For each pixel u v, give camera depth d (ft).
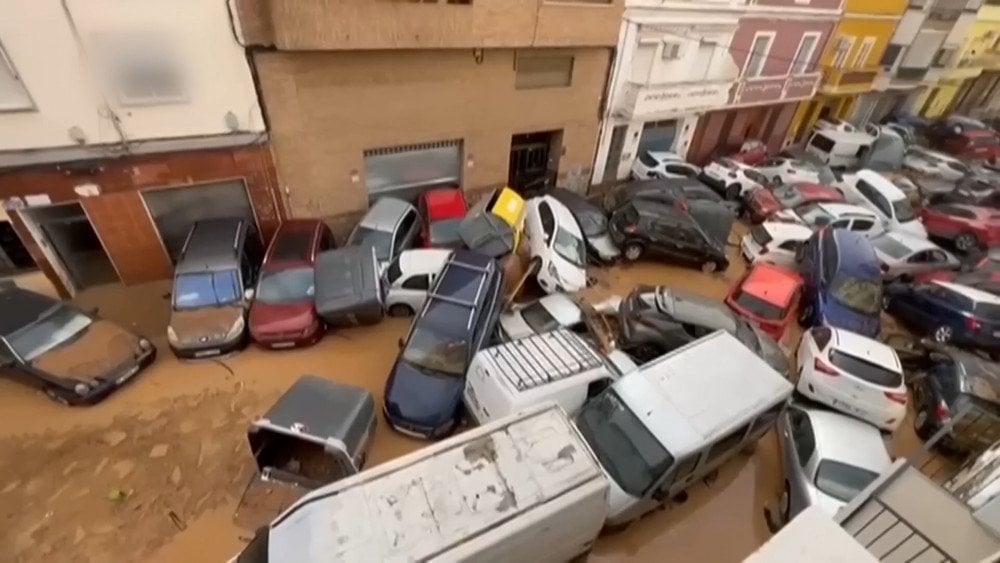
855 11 63.41
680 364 26.61
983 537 13.85
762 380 26.27
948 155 78.64
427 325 30.09
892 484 15.57
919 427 32.40
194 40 29.78
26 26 26.02
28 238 31.73
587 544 21.74
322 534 16.53
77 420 27.35
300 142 35.99
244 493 24.40
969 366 32.35
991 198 61.21
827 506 23.44
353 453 23.99
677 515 26.48
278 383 30.60
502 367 25.89
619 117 51.37
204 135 32.99
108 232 33.58
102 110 29.63
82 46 27.53
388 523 16.96
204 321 31.09
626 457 23.58
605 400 25.49
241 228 35.12
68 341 28.89
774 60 60.18
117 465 25.46
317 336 32.99
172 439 26.89
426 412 27.17
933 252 47.19
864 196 56.95
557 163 50.72
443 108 40.34
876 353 31.91
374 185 41.83
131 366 29.19
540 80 44.47
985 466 17.58
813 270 41.88
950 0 68.95
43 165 29.76
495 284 33.71
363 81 35.94
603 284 42.75
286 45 30.66
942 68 80.64
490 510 17.66
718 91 55.01
